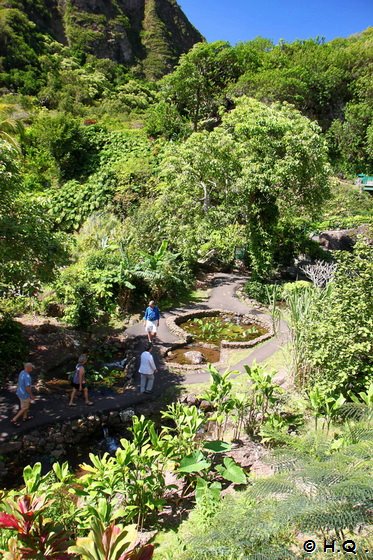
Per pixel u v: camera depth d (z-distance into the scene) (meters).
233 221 17.89
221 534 3.30
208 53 36.50
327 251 18.64
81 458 7.38
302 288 10.84
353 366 6.60
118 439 7.92
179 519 5.18
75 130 29.80
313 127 17.23
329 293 8.20
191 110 37.41
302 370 8.05
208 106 37.06
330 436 6.10
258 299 15.02
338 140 35.38
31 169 28.39
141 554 3.32
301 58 41.91
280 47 45.22
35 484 4.33
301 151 15.70
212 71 37.59
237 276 18.06
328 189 17.53
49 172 29.12
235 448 6.54
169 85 37.72
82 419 7.96
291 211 17.59
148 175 23.62
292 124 16.17
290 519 3.06
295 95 35.91
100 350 11.10
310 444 4.68
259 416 7.20
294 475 3.62
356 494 2.93
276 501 3.55
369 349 6.58
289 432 6.70
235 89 35.62
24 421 7.69
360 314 6.82
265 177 15.04
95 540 3.29
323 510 2.96
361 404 5.40
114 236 17.05
